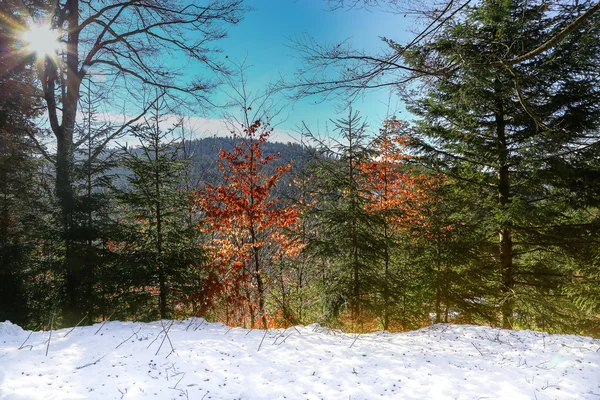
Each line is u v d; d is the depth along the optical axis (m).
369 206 10.21
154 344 5.86
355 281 8.54
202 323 7.59
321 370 5.10
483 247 10.27
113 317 9.14
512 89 8.07
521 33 5.52
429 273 9.52
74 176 9.99
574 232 9.61
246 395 4.30
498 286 9.99
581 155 8.87
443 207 9.78
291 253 11.11
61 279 9.77
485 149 9.77
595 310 11.24
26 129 12.02
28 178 12.10
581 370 4.98
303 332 7.16
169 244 9.52
